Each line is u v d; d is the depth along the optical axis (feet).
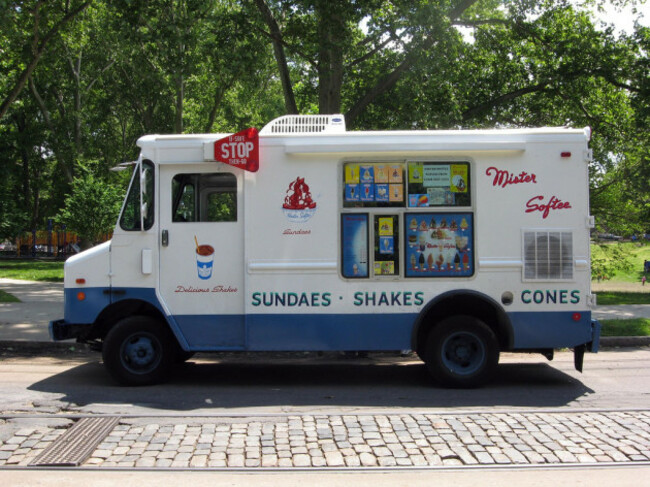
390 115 55.42
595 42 56.70
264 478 14.66
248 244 24.22
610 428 18.22
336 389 24.18
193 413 20.13
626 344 34.63
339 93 49.29
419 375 26.91
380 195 24.21
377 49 51.24
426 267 24.11
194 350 24.34
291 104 53.62
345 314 24.14
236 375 27.02
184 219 24.52
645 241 85.61
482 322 23.89
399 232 24.12
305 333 24.23
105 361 24.27
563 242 24.13
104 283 24.57
